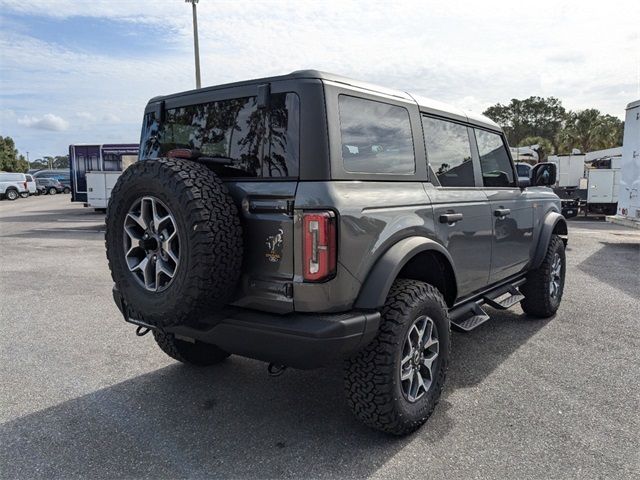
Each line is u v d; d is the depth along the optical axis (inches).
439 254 132.5
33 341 189.8
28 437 119.5
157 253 106.6
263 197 106.6
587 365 162.9
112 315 225.3
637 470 104.9
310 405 136.0
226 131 118.0
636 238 498.3
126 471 105.7
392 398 112.3
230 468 106.9
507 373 156.5
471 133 162.7
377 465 107.6
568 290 269.4
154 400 139.3
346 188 106.1
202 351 159.8
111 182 748.6
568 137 2108.8
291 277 103.6
